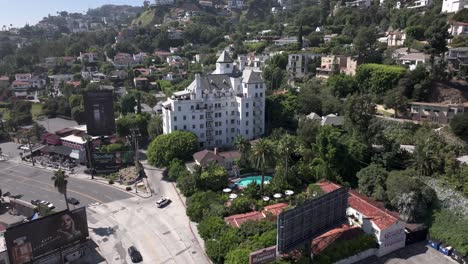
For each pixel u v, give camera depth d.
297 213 69.12
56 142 155.50
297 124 145.62
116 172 131.25
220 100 140.75
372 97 148.12
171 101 135.75
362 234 82.81
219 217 88.06
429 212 91.31
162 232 91.12
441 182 96.81
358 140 114.81
